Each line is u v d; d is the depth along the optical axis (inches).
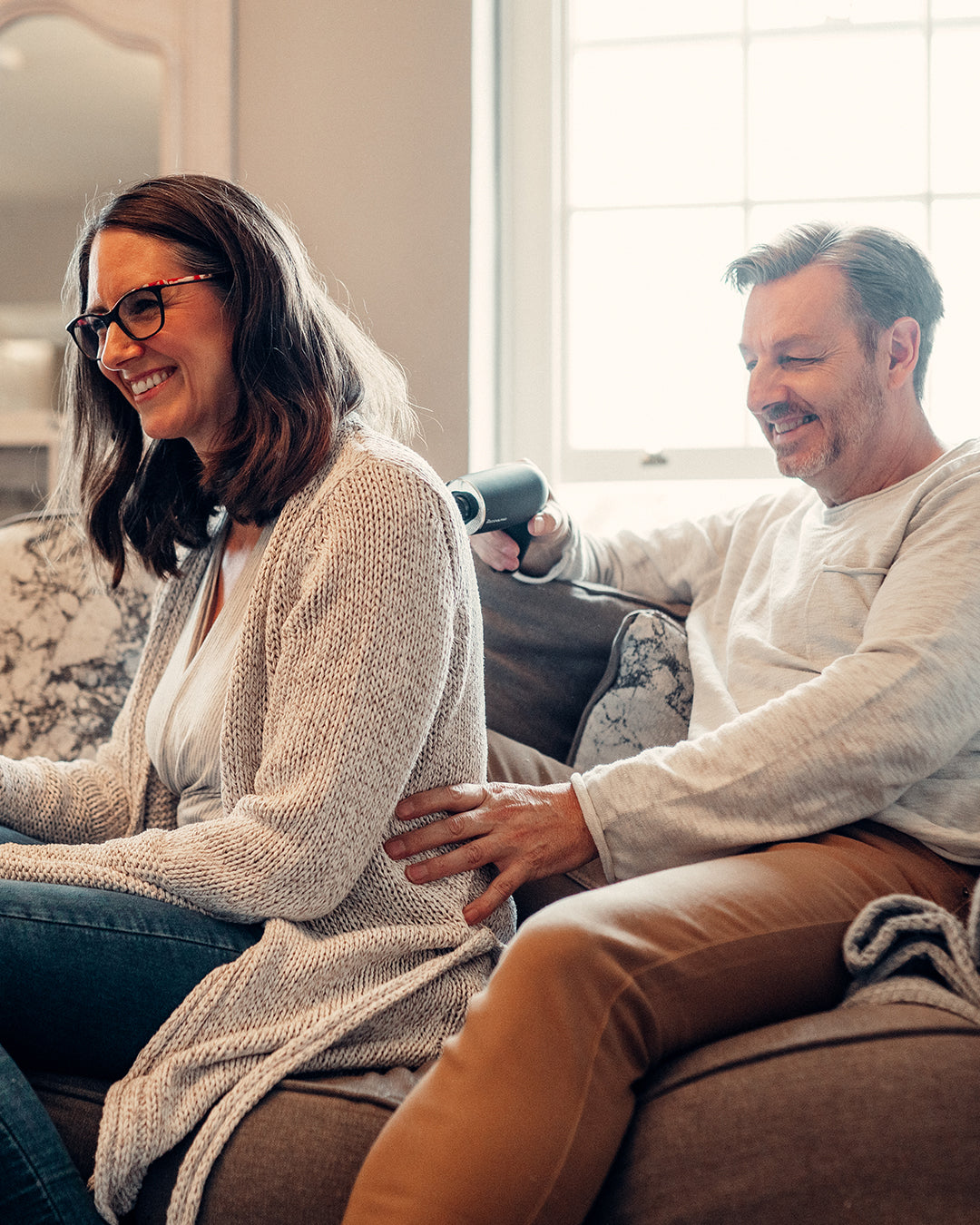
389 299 77.3
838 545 53.9
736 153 82.6
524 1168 31.7
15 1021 37.6
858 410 53.4
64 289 54.1
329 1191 34.6
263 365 45.9
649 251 83.8
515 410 84.9
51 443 84.0
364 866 41.6
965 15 79.6
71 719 64.7
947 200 79.7
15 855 41.5
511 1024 33.6
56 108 83.0
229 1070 37.8
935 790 46.7
